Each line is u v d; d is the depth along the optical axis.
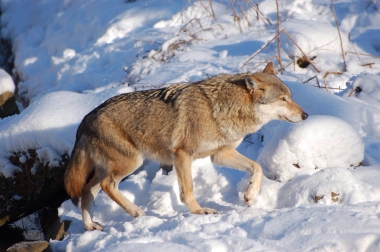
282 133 12.55
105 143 12.65
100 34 27.92
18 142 15.64
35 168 15.48
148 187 13.87
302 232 9.12
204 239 9.30
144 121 12.50
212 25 24.80
